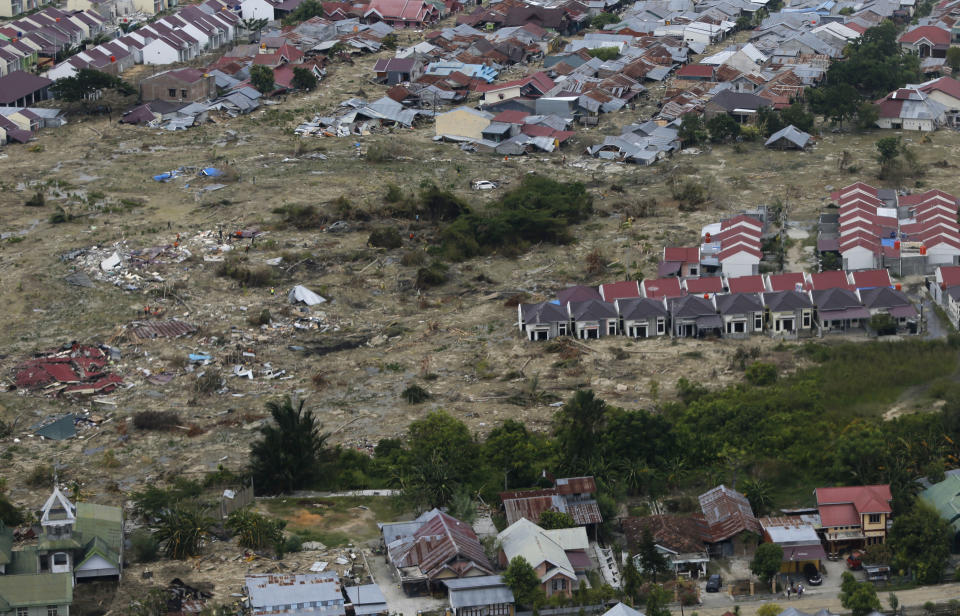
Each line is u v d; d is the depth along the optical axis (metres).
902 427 134.50
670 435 133.62
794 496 128.50
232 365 159.50
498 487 128.25
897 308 164.38
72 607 107.94
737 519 119.12
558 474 129.88
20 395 151.62
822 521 118.94
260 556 117.62
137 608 106.50
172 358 160.38
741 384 149.38
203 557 117.31
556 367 158.12
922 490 124.00
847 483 127.38
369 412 148.00
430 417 139.12
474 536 117.00
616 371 156.12
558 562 112.44
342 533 122.62
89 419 146.75
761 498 123.50
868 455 127.25
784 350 160.38
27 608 104.62
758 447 134.00
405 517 126.06
